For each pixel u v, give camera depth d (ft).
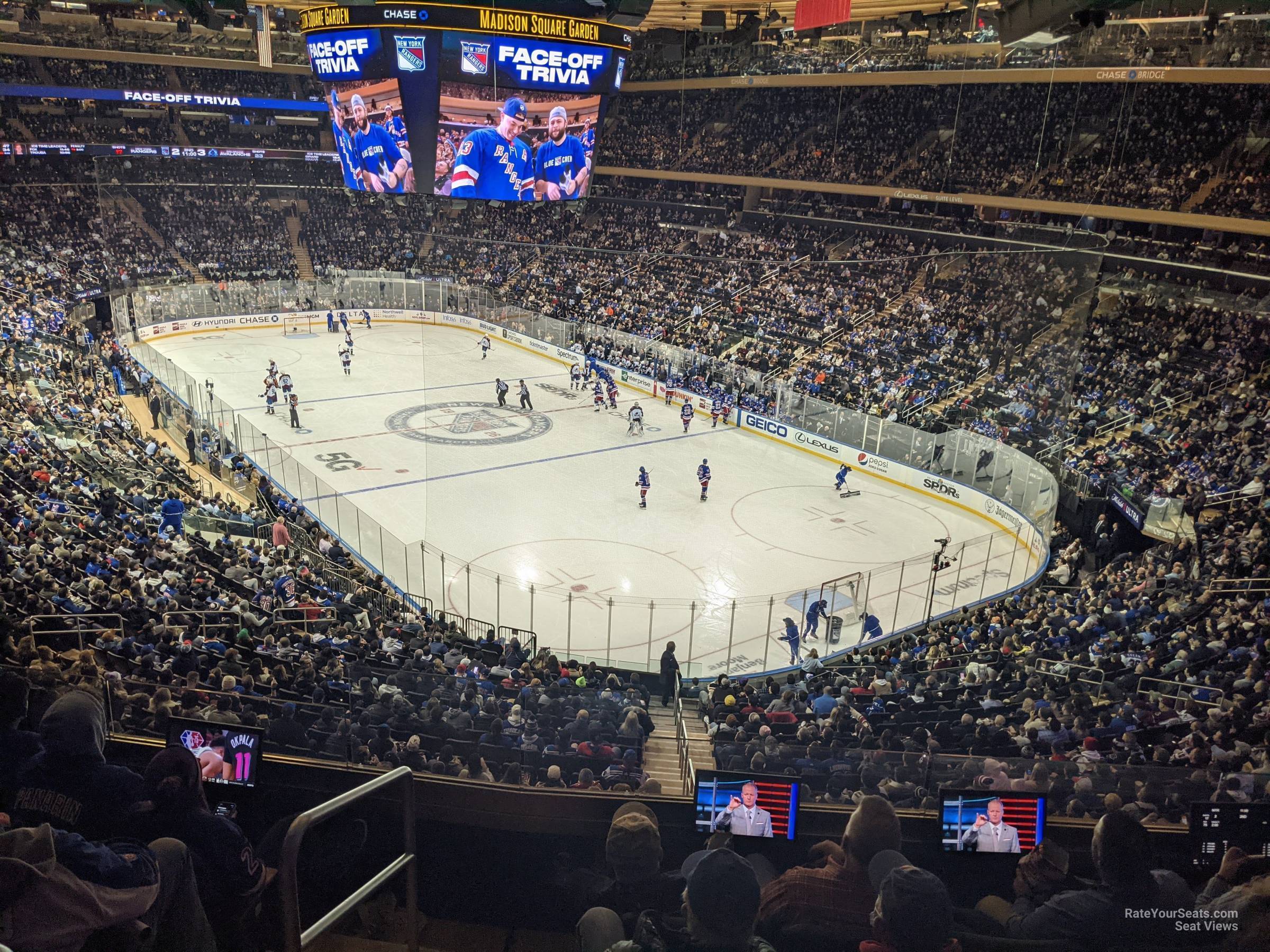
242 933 15.62
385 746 30.48
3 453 72.23
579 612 71.31
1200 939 15.25
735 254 159.22
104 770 14.14
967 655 53.57
